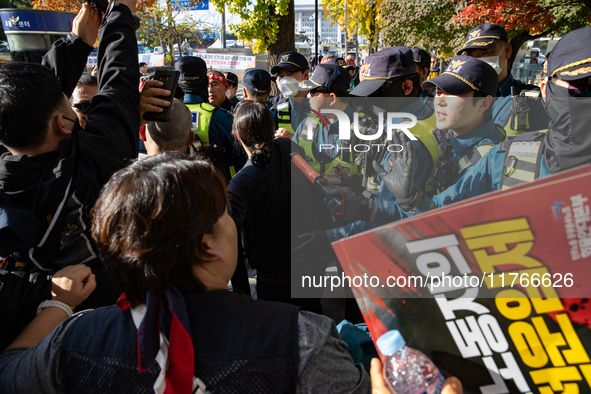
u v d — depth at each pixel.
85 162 1.22
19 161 1.15
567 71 1.10
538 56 18.34
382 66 1.82
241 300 0.80
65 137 1.23
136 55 1.49
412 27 10.52
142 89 1.53
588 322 0.68
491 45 2.58
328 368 0.75
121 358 0.74
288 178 1.71
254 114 1.71
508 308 0.71
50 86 1.20
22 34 5.41
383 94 1.86
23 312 1.12
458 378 0.74
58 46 1.57
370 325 0.77
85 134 1.23
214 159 2.68
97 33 1.67
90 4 1.57
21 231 1.12
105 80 1.42
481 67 1.34
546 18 6.05
